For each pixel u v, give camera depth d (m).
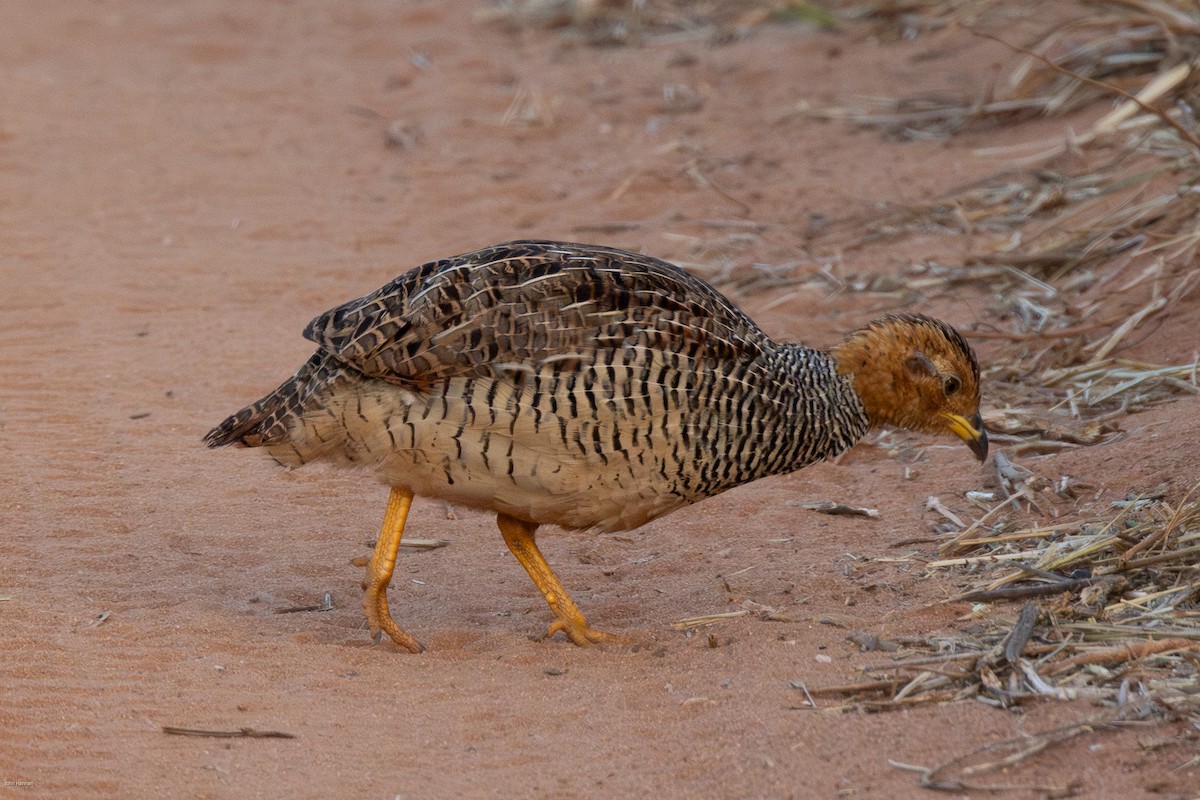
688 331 12.49
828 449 13.71
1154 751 10.32
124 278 23.67
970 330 19.98
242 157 30.00
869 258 23.23
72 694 11.95
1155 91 25.05
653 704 11.80
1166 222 21.38
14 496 16.09
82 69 35.50
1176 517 13.56
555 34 37.62
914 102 29.48
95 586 14.06
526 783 10.71
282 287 23.47
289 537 15.57
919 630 12.72
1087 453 16.27
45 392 19.20
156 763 10.95
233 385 19.55
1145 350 18.84
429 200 27.73
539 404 12.09
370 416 12.34
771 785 10.41
